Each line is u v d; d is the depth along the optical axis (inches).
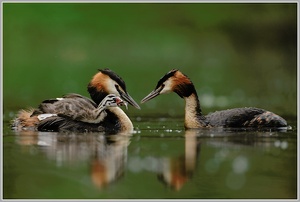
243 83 1256.2
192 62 1577.3
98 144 609.9
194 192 472.7
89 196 464.1
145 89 1167.6
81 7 1713.8
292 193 469.4
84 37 1656.0
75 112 693.3
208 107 964.6
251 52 1716.3
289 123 766.5
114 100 700.0
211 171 517.3
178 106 997.2
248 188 477.7
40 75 1331.2
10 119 815.7
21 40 1589.6
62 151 575.2
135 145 605.0
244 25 1774.1
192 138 645.3
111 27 1708.9
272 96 1093.8
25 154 564.4
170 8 1788.9
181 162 539.2
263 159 550.3
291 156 558.6
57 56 1545.3
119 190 473.7
